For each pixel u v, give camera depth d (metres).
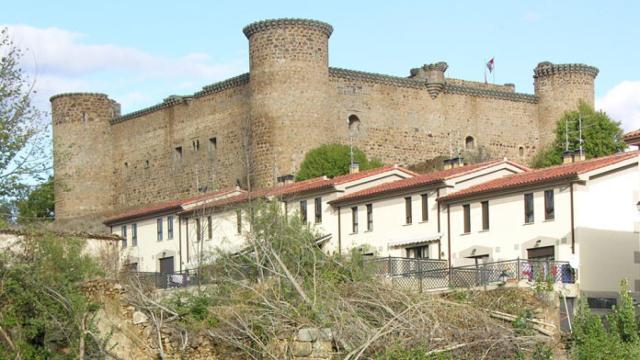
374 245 61.41
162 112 107.00
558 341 34.47
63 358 33.12
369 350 29.91
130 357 33.22
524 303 38.47
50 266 35.19
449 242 57.25
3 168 37.78
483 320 31.88
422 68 102.31
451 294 37.72
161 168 106.69
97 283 34.88
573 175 50.53
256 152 91.81
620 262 51.19
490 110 104.00
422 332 30.14
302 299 32.00
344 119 94.25
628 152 55.09
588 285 49.84
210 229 60.81
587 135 89.38
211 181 99.00
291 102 90.75
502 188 54.34
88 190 112.44
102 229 84.06
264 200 47.81
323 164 86.19
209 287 35.41
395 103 98.00
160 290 37.97
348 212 63.28
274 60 91.12
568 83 105.56
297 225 39.84
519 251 53.41
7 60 38.44
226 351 31.83
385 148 96.81
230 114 97.88
